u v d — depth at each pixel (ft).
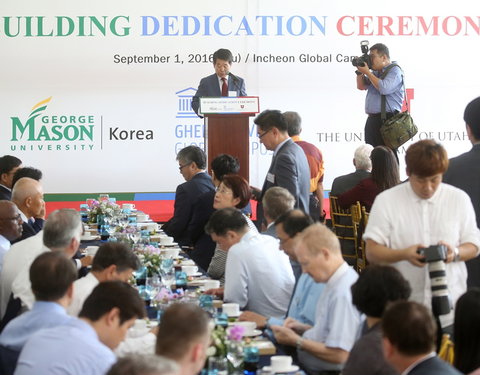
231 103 31.30
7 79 44.21
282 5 44.91
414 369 9.82
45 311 12.96
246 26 44.88
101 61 44.57
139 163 44.88
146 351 13.76
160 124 44.91
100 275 15.47
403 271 14.75
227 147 31.48
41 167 44.52
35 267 13.01
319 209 32.27
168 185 45.06
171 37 44.70
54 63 44.42
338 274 14.03
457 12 45.44
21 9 44.19
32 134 44.42
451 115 45.75
